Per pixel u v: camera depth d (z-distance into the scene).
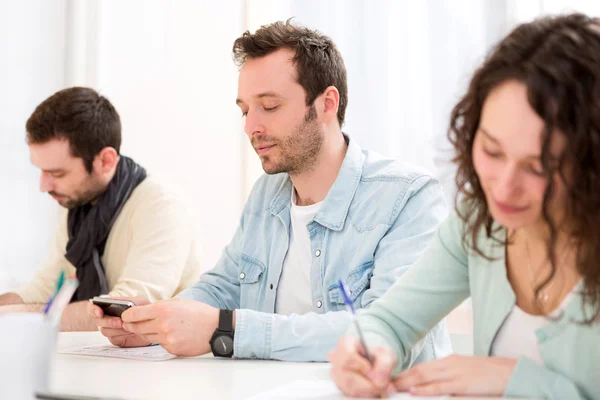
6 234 2.95
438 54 2.60
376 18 2.69
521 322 1.00
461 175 0.99
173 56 3.07
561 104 0.78
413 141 2.62
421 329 1.11
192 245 2.29
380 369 0.90
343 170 1.61
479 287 1.05
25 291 2.37
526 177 0.81
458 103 0.95
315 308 1.57
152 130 3.08
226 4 3.01
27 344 0.78
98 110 2.21
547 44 0.80
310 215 1.63
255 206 1.75
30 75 3.05
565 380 0.87
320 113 1.65
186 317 1.25
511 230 1.00
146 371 1.10
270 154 1.64
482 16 2.54
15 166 2.99
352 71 2.71
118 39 3.14
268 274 1.66
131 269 2.10
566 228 0.87
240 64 1.69
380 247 1.53
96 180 2.23
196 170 3.02
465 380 0.89
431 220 1.53
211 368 1.14
